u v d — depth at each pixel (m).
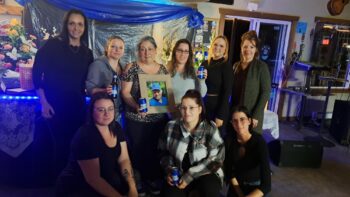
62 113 2.39
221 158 2.17
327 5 5.36
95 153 1.85
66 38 2.29
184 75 2.48
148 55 2.38
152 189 2.58
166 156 2.24
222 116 2.54
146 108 2.30
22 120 2.51
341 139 4.50
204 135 2.16
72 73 2.34
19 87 2.69
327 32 5.47
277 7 5.00
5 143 2.54
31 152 2.58
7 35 2.66
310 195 2.91
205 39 4.57
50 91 2.33
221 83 2.55
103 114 1.87
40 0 3.45
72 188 1.88
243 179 2.23
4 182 2.67
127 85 2.37
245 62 2.75
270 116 3.57
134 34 3.96
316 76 5.52
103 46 3.83
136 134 2.43
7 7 3.38
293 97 5.51
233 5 4.69
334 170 3.55
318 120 5.57
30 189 2.64
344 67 5.79
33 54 2.72
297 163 3.53
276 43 5.28
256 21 4.96
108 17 3.71
